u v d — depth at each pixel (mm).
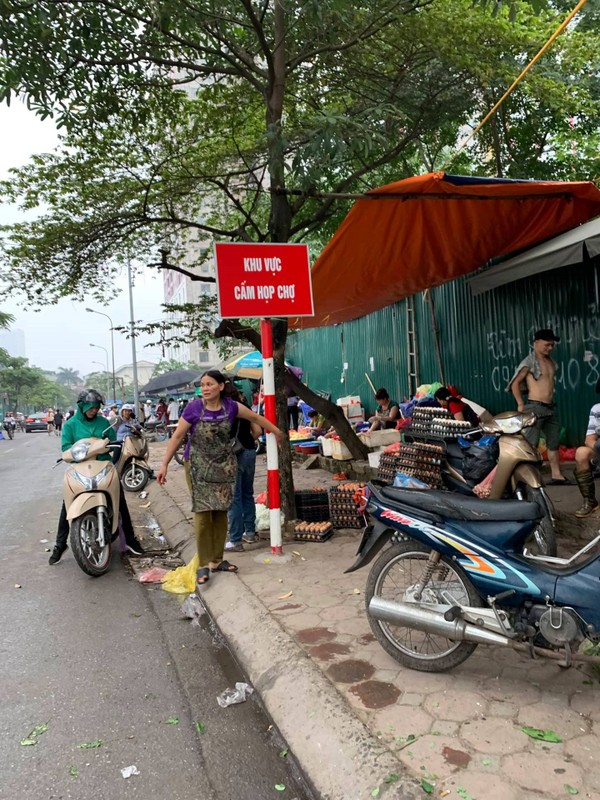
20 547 6988
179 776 2619
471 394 9234
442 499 3119
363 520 6234
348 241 6078
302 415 15328
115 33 5508
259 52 6789
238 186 8852
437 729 2623
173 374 23141
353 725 2660
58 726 3047
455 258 7461
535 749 2447
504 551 2932
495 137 8906
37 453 22297
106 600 4980
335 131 5047
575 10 4305
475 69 6418
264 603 4277
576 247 5844
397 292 9078
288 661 3352
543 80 6598
